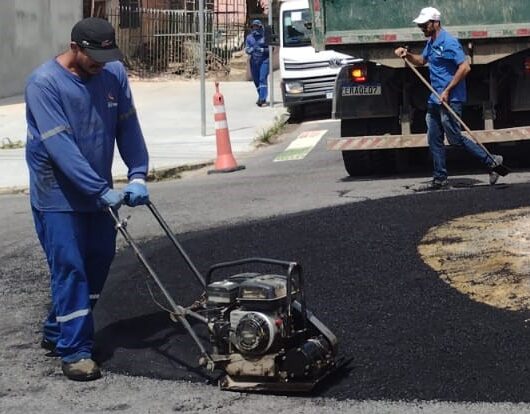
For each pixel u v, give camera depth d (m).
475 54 10.31
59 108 5.05
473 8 10.21
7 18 24.00
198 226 8.84
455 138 9.35
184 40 30.08
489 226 7.39
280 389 4.75
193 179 13.02
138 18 30.02
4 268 7.79
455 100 9.30
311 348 4.69
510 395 4.59
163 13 30.06
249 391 4.81
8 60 24.14
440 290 6.04
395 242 7.19
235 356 4.77
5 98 23.88
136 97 23.62
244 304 4.70
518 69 10.52
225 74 28.69
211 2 33.00
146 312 6.20
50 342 5.66
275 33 21.33
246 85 26.19
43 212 5.16
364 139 10.71
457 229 7.41
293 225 8.08
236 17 35.81
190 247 7.75
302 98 19.05
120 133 5.43
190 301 6.33
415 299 5.95
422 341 5.32
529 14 10.13
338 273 6.60
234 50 31.31
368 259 6.83
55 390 5.03
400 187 10.03
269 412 4.56
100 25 5.02
